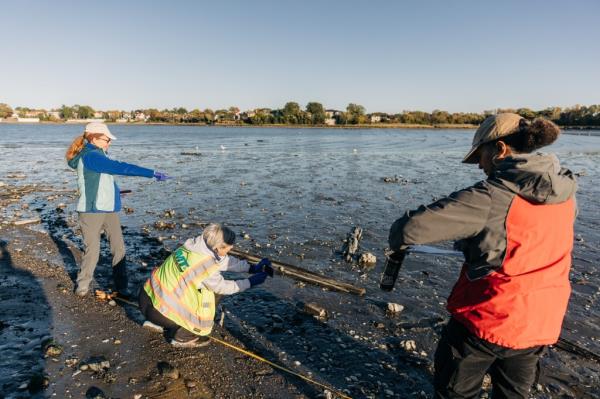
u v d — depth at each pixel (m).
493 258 2.54
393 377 4.79
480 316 2.66
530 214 2.46
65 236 10.07
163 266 5.11
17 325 5.57
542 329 2.58
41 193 16.25
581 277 7.99
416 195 16.70
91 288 6.92
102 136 6.24
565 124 180.12
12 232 10.33
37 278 7.29
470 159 3.10
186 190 17.11
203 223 11.58
